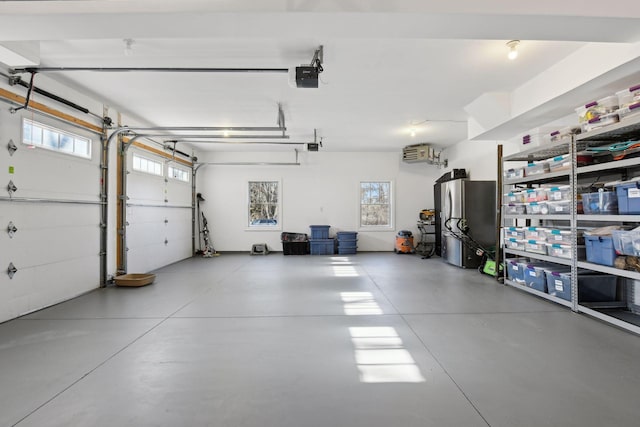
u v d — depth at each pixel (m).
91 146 4.65
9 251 3.39
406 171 9.02
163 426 1.69
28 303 3.60
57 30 2.38
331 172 8.98
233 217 8.91
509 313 3.56
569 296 3.72
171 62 3.52
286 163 8.80
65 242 4.16
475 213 6.48
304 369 2.29
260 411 1.81
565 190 3.72
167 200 7.02
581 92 3.47
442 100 4.75
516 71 3.77
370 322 3.27
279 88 4.28
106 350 2.61
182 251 7.76
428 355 2.52
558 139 3.87
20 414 1.78
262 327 3.13
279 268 6.48
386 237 9.04
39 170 3.77
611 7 2.21
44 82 3.79
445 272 6.02
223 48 3.22
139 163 5.94
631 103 2.96
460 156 7.60
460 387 2.06
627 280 3.57
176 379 2.16
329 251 8.51
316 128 6.37
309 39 3.04
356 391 2.02
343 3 2.15
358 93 4.47
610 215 3.12
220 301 4.07
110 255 5.04
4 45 2.72
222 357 2.48
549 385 2.08
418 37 2.51
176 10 2.14
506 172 4.88
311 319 3.37
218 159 8.88
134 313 3.59
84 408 1.84
